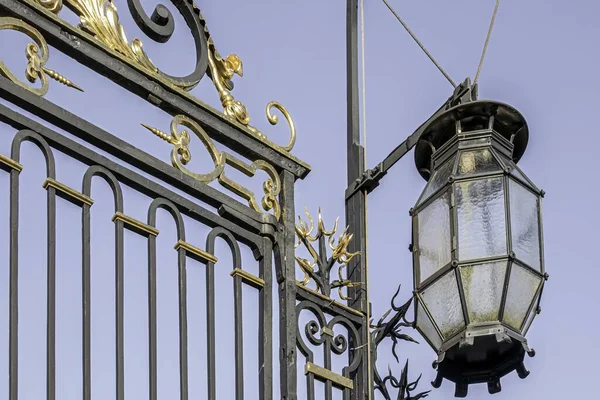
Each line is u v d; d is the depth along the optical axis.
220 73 7.06
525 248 6.79
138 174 6.57
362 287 7.25
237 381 6.54
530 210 6.91
